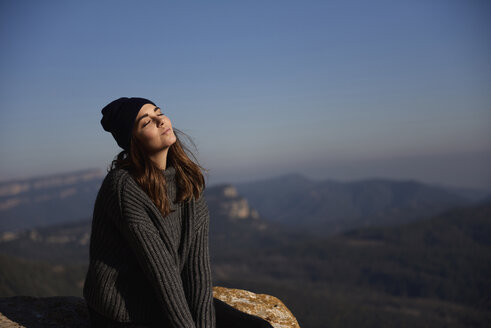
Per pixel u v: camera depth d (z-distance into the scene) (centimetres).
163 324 171
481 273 16438
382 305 14350
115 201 160
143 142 172
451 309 13500
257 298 274
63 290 9988
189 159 188
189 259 178
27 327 212
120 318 165
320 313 10406
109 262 167
